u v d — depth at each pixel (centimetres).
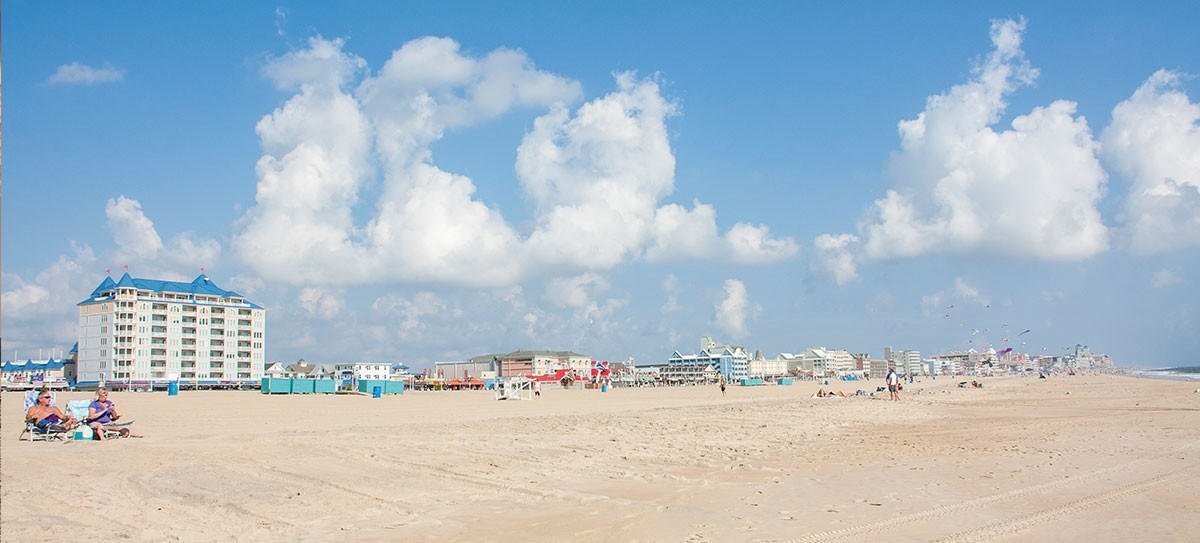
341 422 3806
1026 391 8569
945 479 1873
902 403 5712
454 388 16825
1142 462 2120
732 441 2834
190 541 1256
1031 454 2341
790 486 1792
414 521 1419
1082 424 3425
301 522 1405
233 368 15675
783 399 7062
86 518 1395
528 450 2473
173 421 3906
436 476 1928
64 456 2119
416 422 3759
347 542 1259
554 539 1281
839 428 3422
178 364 14900
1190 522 1378
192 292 15388
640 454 2406
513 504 1580
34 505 1488
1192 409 4388
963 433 3112
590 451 2466
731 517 1437
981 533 1300
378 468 2039
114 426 2745
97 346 14500
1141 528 1334
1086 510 1482
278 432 3025
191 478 1819
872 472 2011
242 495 1634
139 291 14675
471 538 1288
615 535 1304
